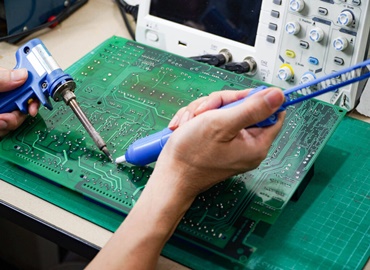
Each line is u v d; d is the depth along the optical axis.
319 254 0.90
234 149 0.81
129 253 0.81
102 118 1.07
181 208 0.84
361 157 1.05
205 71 1.15
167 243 0.92
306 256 0.90
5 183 1.02
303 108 1.06
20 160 1.02
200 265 0.89
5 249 1.71
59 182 0.98
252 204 0.94
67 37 1.34
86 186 0.97
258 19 1.15
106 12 1.41
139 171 0.98
